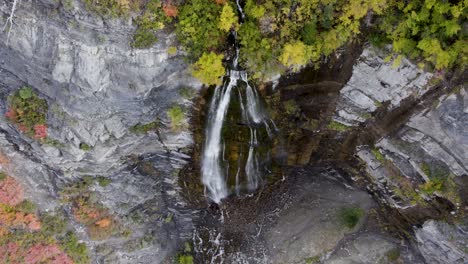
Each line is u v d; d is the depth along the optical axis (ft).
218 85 60.23
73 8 52.75
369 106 62.44
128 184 74.23
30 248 71.36
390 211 74.54
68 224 74.13
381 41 55.52
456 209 63.05
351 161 73.10
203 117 65.67
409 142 63.46
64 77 57.41
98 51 55.11
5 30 56.13
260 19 55.01
